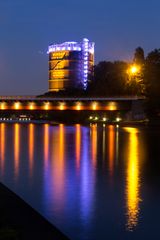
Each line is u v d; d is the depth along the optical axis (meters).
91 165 43.81
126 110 162.38
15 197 23.81
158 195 27.84
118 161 47.69
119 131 117.38
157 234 19.44
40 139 85.44
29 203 24.86
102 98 164.62
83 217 22.03
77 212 23.02
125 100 160.88
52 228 17.97
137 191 29.20
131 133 106.75
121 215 22.55
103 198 26.77
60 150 61.62
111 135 99.12
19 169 40.03
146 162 46.69
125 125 151.25
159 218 22.05
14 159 48.78
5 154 54.84
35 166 42.41
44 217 20.94
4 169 39.88
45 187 30.34
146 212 23.22
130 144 73.38
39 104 173.62
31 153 56.50
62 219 21.66
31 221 18.80
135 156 53.44
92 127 146.00
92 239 18.66
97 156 53.19
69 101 170.12
